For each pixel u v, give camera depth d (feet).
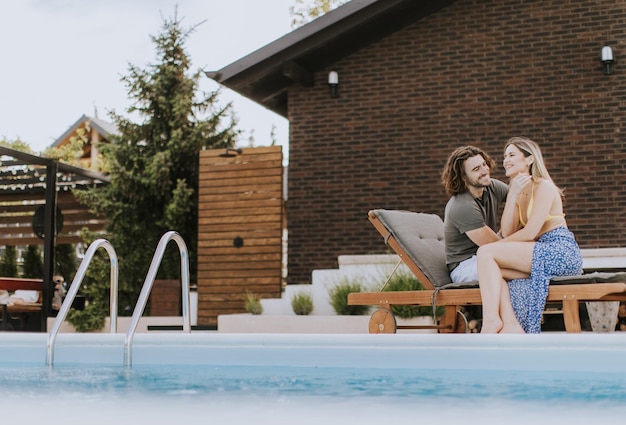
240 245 30.71
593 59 27.86
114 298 14.03
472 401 7.95
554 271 12.84
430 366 10.41
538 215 13.01
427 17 29.50
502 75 28.60
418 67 29.37
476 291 13.58
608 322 19.77
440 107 29.04
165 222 40.37
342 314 23.93
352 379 9.82
